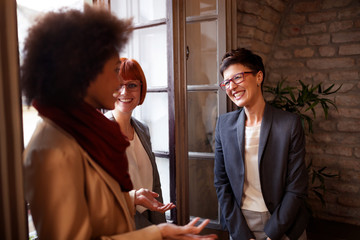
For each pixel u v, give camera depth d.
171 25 1.65
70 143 0.67
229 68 1.48
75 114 0.72
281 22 2.95
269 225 1.41
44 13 0.70
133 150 1.41
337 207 2.84
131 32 0.79
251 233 1.51
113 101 0.80
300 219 1.44
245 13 2.56
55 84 0.67
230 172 1.55
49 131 0.67
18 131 0.73
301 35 2.87
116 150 0.80
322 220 2.88
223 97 1.96
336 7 2.69
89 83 0.71
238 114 1.60
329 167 2.84
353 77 2.67
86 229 0.64
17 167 0.73
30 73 0.68
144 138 1.50
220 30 1.94
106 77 0.74
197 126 2.14
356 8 2.61
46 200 0.62
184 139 1.78
